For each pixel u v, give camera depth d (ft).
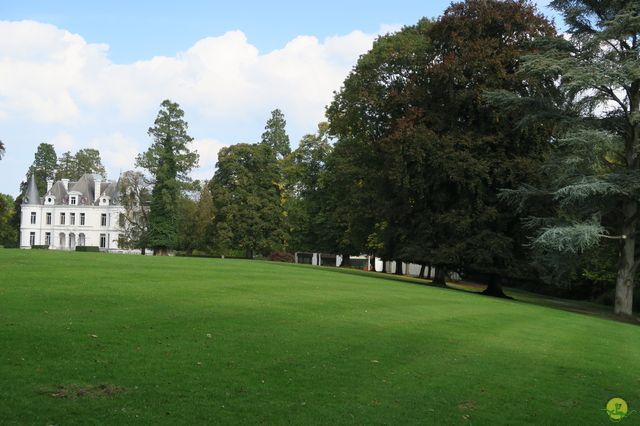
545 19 119.96
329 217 217.77
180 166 233.76
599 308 138.21
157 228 229.04
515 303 94.84
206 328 38.73
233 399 25.39
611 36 103.04
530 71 105.40
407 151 110.93
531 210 110.42
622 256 109.91
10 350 29.32
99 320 38.14
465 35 119.96
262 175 239.71
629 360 45.70
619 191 97.25
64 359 28.66
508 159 111.24
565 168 100.27
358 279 98.58
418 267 238.68
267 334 38.73
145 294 51.42
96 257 92.99
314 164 231.50
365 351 36.88
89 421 21.52
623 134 111.34
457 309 67.72
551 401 30.30
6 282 52.06
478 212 110.01
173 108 236.02
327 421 23.81
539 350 44.88
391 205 126.41
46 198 359.25
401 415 25.54
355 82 147.02
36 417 21.43
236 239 231.91
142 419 22.16
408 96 126.11
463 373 34.09
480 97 111.14
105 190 361.92
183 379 27.40
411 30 155.84
